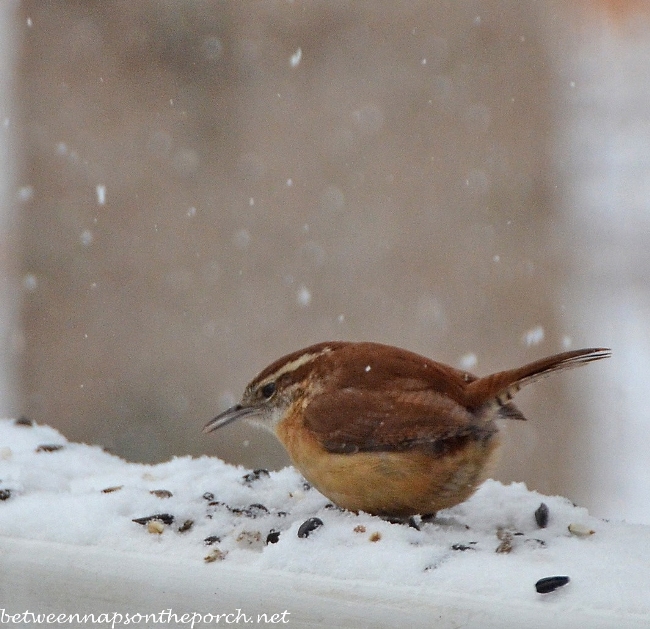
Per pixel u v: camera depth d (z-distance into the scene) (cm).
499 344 1388
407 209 1400
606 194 1820
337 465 676
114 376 1395
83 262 1416
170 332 1395
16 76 1434
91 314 1408
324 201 1402
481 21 1422
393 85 1409
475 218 1406
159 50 1432
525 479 1438
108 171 1423
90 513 635
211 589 548
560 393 1470
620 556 569
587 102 1833
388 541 588
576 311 1538
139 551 594
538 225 1437
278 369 735
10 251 1427
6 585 590
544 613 487
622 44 2188
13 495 670
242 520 650
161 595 556
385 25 1409
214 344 1392
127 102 1427
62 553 584
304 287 1393
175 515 644
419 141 1408
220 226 1412
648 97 1988
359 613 520
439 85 1412
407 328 1380
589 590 509
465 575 533
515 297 1396
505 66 1427
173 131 1424
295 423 714
